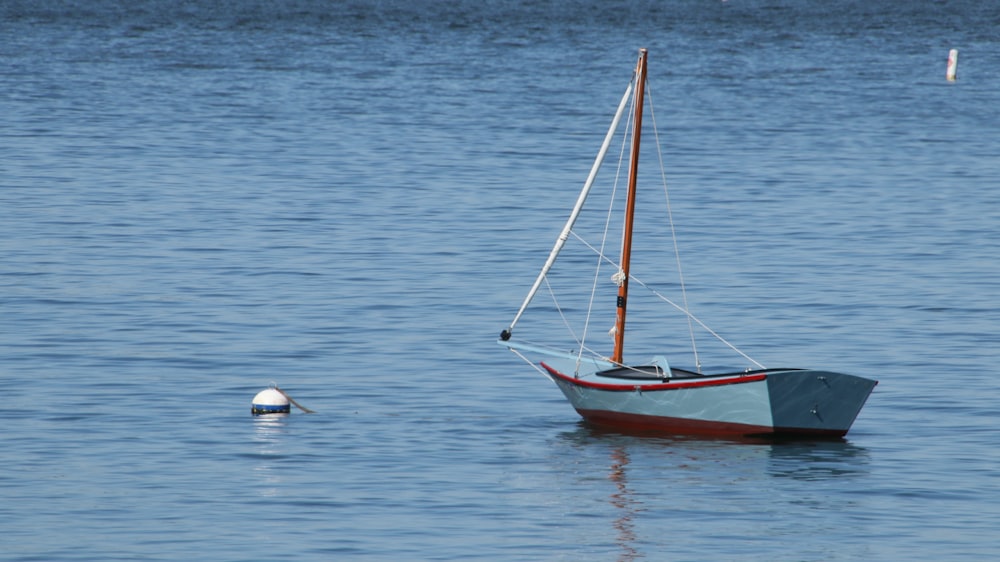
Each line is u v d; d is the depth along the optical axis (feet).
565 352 561.84
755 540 368.68
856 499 400.47
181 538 367.66
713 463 432.66
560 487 409.69
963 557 358.84
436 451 444.96
